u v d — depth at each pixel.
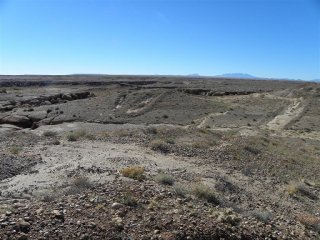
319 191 19.47
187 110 60.78
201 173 18.23
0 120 46.28
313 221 13.65
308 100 77.00
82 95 73.88
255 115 61.72
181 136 29.50
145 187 12.77
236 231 10.16
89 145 24.58
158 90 74.25
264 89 101.31
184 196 12.85
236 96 86.31
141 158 20.34
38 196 11.85
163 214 10.16
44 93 76.00
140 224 9.30
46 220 8.62
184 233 9.16
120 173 15.67
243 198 15.52
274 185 18.89
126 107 59.09
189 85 111.12
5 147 22.84
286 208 15.58
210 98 82.38
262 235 10.58
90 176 15.06
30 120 47.31
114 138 27.88
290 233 11.69
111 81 123.06
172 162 20.27
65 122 45.59
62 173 15.85
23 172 16.19
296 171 22.89
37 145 24.23
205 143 26.09
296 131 49.78
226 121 54.34
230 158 22.77
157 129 33.06
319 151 34.12
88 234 8.29
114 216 9.49
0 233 7.59
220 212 11.44
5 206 9.57
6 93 75.75
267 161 23.70
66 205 9.93
